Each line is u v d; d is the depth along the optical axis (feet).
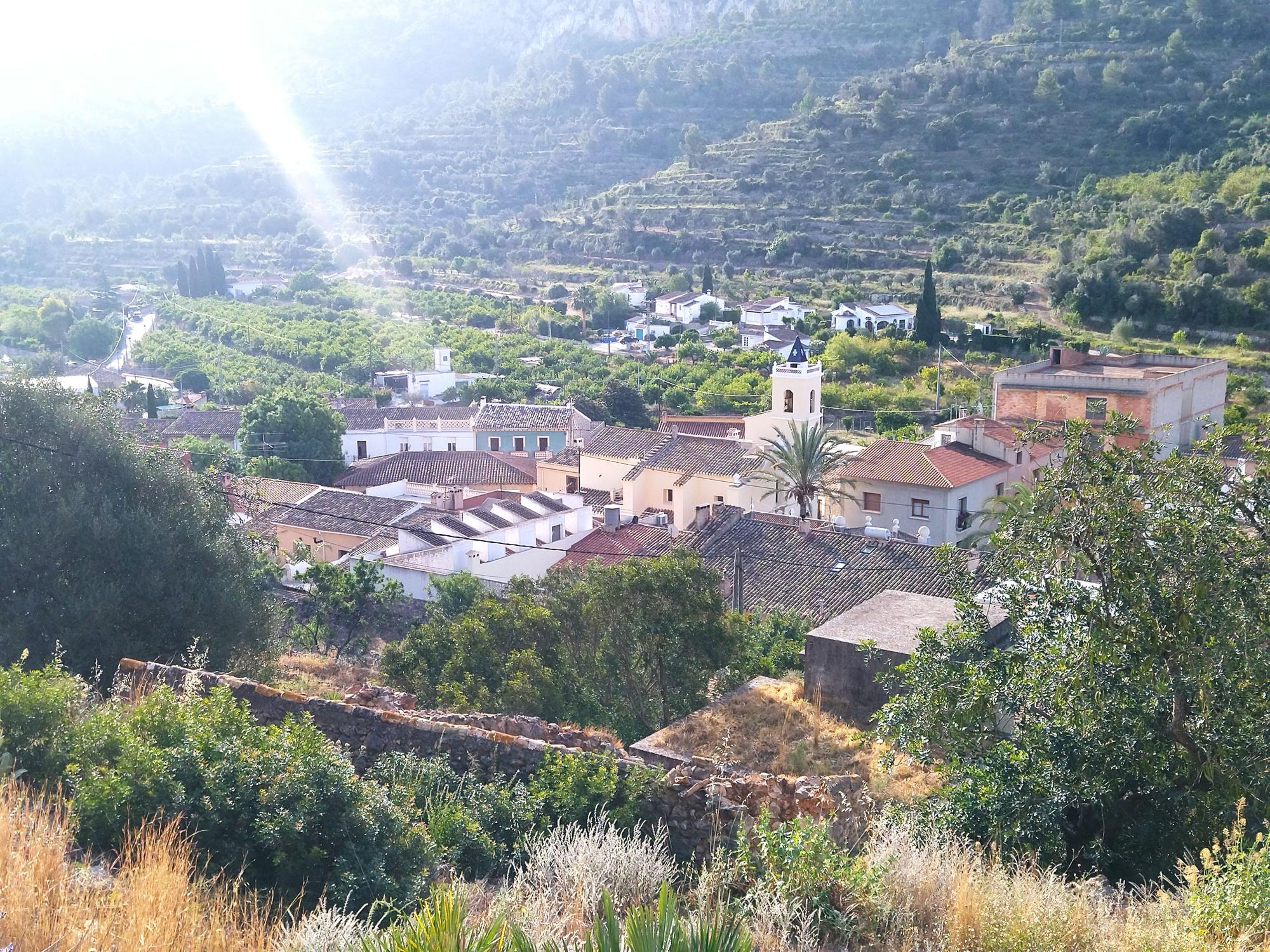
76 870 24.48
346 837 29.32
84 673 62.75
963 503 160.66
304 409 214.07
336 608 105.81
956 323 349.20
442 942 18.60
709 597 69.62
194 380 327.26
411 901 27.76
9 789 28.55
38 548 63.77
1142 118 472.85
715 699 67.26
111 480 69.56
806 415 169.78
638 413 263.29
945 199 476.13
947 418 257.55
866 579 118.62
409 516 155.74
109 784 28.91
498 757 38.22
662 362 342.85
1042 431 42.09
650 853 29.58
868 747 55.62
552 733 43.37
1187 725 38.55
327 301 465.88
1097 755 38.04
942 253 423.64
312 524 156.15
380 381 305.32
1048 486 39.27
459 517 140.36
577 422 239.30
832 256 458.09
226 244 654.53
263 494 169.07
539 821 33.96
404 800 33.06
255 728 34.22
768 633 88.38
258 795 29.84
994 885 27.89
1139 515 37.73
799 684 66.95
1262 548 37.88
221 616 69.36
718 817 33.32
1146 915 28.50
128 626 65.87
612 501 177.37
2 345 410.52
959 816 37.04
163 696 35.70
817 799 33.81
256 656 72.43
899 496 161.58
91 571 64.90
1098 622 37.52
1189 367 197.98
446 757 37.11
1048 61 554.46
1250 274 313.32
